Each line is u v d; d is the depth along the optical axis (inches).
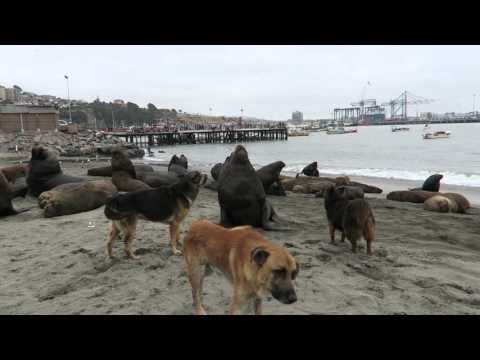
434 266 125.5
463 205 253.6
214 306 94.9
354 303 95.7
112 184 240.5
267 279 71.5
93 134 1385.3
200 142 1766.7
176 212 132.7
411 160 738.8
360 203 135.0
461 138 1428.4
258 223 171.2
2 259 135.6
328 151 1076.5
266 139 1925.4
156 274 116.1
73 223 184.5
